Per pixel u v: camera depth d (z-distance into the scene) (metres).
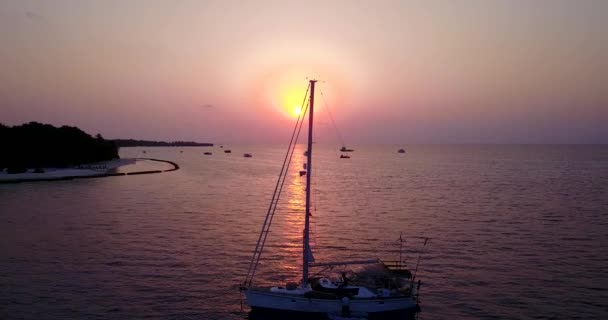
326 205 91.06
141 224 68.06
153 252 50.88
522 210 83.06
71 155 180.25
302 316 33.12
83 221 70.38
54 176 141.75
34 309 34.19
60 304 35.25
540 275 43.12
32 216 74.75
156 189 117.31
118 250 51.69
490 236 60.31
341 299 32.69
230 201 95.38
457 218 74.81
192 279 41.56
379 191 116.62
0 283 39.78
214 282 40.81
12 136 163.50
